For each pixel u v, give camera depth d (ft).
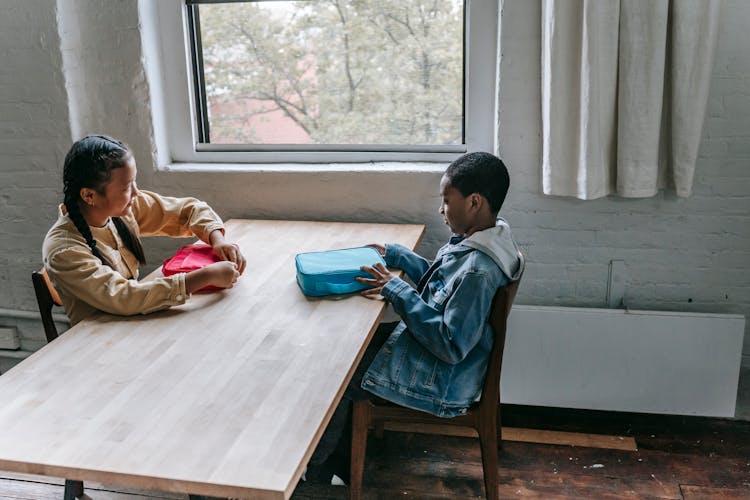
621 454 7.84
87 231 5.90
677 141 7.34
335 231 7.95
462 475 7.53
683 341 8.00
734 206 7.92
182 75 8.82
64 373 4.63
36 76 8.52
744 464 7.62
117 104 8.70
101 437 3.89
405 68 8.48
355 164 8.75
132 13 8.34
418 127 8.68
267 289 6.12
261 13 8.57
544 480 7.42
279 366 4.69
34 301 9.51
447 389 5.97
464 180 5.88
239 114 9.03
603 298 8.46
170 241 9.18
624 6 7.02
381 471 7.61
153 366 4.71
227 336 5.17
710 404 8.14
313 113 8.84
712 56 7.09
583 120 7.34
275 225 8.29
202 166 8.92
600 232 8.21
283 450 3.76
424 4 8.21
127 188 5.97
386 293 5.81
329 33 8.50
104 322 5.46
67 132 8.66
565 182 7.70
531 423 8.46
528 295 8.60
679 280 8.26
